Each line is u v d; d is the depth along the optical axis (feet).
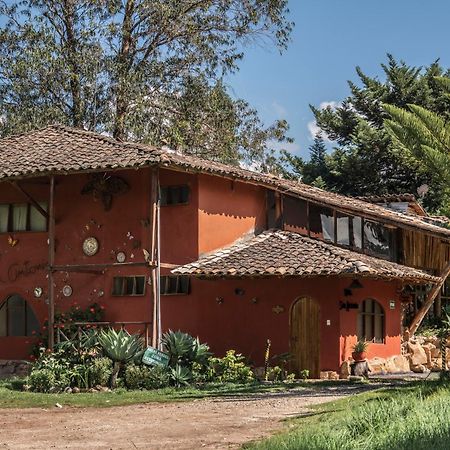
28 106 115.34
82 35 117.19
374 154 150.00
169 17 120.37
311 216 87.40
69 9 118.42
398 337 84.58
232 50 125.29
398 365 82.69
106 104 117.60
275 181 86.58
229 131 127.13
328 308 74.49
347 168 152.46
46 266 81.76
